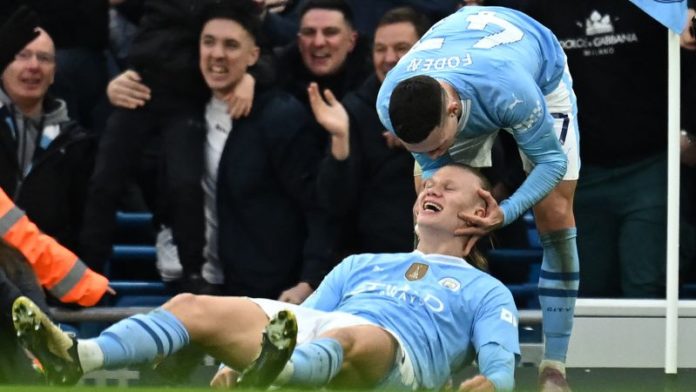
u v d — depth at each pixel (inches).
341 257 964.0
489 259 1008.9
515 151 987.3
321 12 981.2
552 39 768.9
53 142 956.0
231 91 961.5
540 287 816.3
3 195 713.6
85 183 968.3
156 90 970.7
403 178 957.2
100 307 948.0
